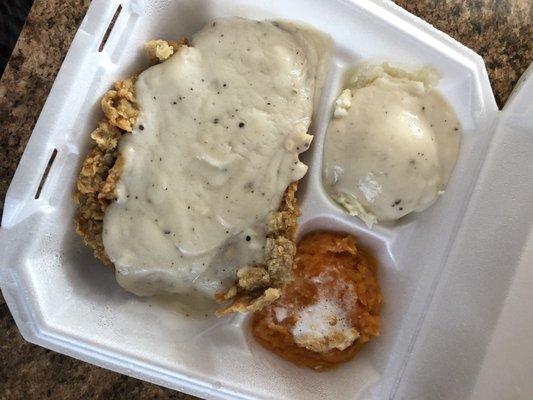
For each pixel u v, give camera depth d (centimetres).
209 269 28
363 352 32
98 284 28
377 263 32
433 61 29
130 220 27
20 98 29
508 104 29
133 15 26
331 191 30
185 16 28
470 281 29
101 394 31
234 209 27
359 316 31
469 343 28
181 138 27
